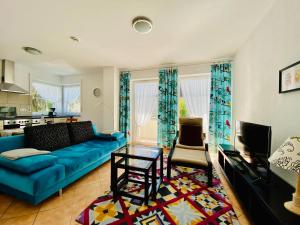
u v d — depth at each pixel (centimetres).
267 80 188
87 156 217
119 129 454
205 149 267
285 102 153
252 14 188
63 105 549
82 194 183
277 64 167
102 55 328
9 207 156
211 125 357
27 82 432
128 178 216
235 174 180
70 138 276
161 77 401
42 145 222
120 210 156
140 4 167
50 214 148
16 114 411
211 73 357
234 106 334
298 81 132
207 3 167
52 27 215
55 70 465
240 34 238
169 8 174
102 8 174
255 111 224
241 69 284
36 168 153
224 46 282
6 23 204
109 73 425
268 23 183
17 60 369
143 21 197
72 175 194
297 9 134
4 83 361
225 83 345
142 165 187
